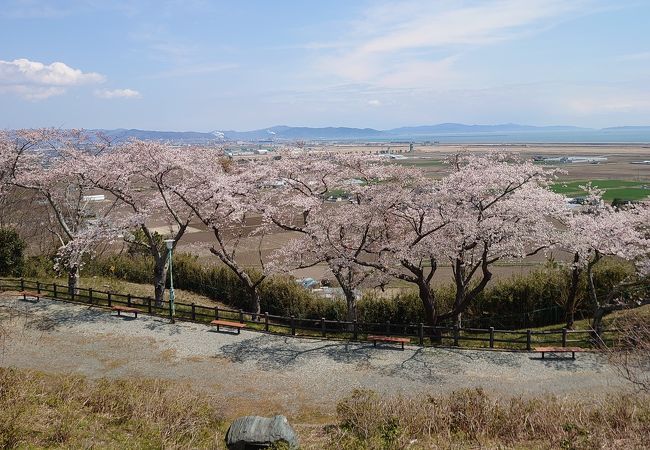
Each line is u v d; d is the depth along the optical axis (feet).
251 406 44.45
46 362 54.03
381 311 72.69
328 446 31.37
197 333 63.41
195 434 32.76
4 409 31.53
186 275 94.58
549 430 32.94
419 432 33.37
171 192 76.54
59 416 32.91
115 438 30.94
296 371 51.93
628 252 59.72
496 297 71.77
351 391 47.09
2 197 91.15
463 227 58.44
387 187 66.69
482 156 71.92
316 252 70.23
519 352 55.67
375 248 69.92
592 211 73.10
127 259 102.94
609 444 29.43
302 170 74.69
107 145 88.79
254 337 61.98
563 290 70.95
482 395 38.29
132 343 59.88
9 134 79.77
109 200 130.11
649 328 42.91
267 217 72.28
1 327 59.82
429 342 60.34
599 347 54.85
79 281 91.71
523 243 62.28
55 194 87.20
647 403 36.04
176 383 47.16
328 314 74.79
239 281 85.15
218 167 86.84
